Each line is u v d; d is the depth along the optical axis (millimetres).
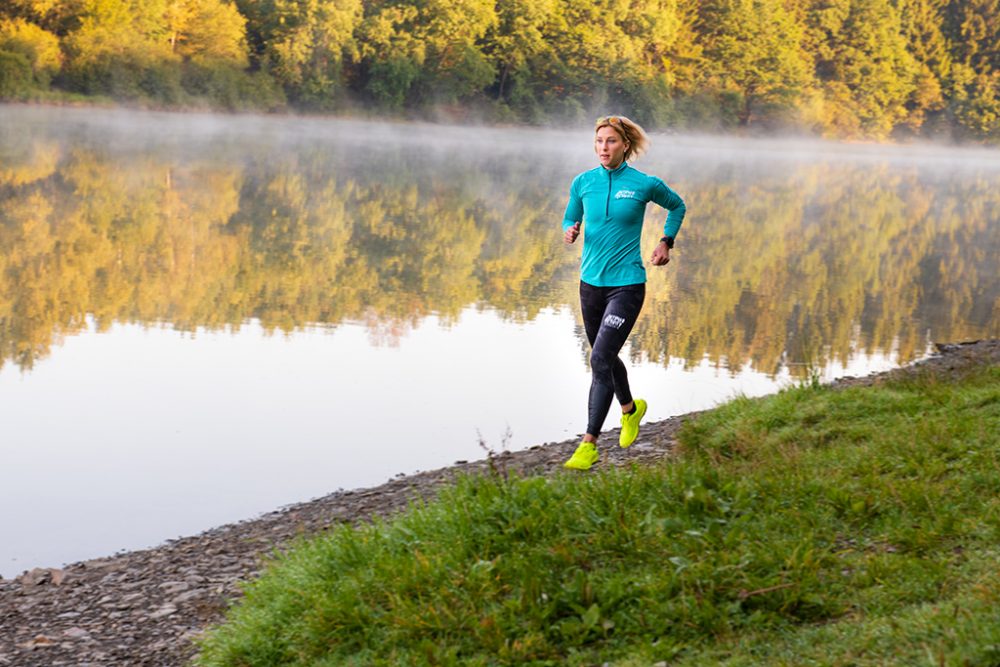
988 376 7918
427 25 102438
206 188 41469
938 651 3604
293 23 96000
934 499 5082
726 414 7711
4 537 8172
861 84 138875
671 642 4121
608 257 6605
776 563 4555
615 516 5070
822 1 136875
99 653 5348
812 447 6680
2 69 80938
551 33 110438
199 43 92250
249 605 5254
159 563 6984
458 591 4656
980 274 28906
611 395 6652
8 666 5246
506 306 20781
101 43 85875
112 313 18453
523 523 5066
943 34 147250
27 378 13539
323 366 14602
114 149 56062
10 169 42875
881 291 24766
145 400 12562
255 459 10297
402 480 8742
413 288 22688
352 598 4789
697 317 19922
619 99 113062
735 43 124062
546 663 4133
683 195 50844
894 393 7539
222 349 15711
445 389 13344
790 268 28188
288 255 26719
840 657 3770
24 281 21203
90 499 9109
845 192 60750
